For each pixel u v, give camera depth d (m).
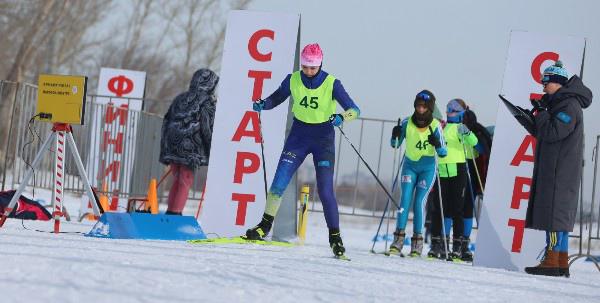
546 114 22.55
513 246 25.44
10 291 10.59
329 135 21.84
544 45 25.72
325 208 21.30
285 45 27.12
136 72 42.41
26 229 23.27
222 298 11.39
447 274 19.08
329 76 21.75
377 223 67.25
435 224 28.94
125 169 38.53
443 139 27.27
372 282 15.12
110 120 38.22
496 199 25.66
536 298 15.13
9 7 89.62
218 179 27.06
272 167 26.92
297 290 12.86
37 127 34.62
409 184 27.59
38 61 95.75
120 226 22.62
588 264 34.16
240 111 27.17
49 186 35.62
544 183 22.64
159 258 16.12
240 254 19.20
